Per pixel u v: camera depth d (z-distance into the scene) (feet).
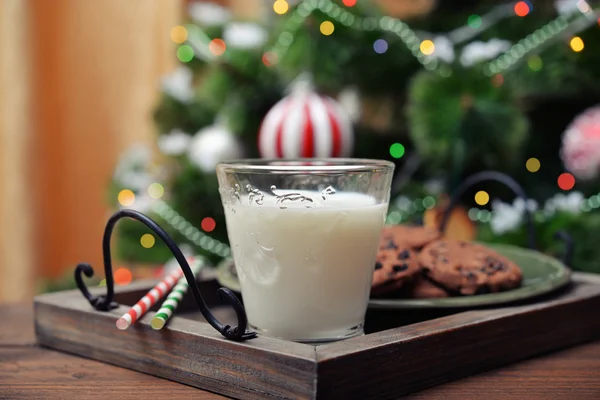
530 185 3.81
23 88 4.84
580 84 3.36
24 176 4.89
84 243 5.30
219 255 3.84
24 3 4.83
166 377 1.60
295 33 3.54
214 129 3.86
